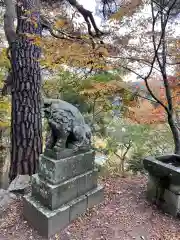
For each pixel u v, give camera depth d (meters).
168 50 3.01
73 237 2.12
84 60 2.73
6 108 4.66
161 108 4.06
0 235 2.17
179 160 2.73
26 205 2.36
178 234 2.14
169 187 2.45
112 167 4.63
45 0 4.13
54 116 2.30
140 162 4.57
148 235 2.14
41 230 2.17
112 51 2.95
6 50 4.31
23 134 3.58
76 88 5.09
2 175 5.13
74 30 3.46
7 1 3.45
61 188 2.25
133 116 4.46
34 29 3.49
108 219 2.39
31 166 3.61
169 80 3.42
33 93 3.62
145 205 2.65
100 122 5.61
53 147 2.31
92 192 2.60
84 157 2.53
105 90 4.12
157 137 5.23
